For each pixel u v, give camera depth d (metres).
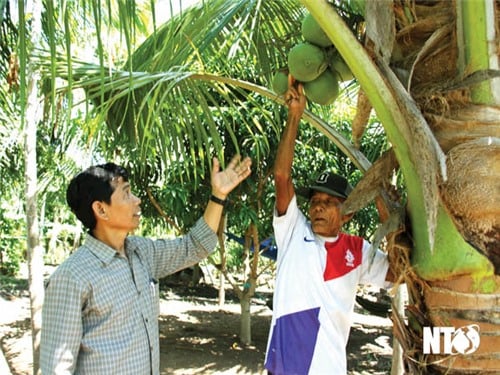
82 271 1.71
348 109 5.75
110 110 2.95
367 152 5.01
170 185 5.95
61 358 1.62
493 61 1.50
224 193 2.23
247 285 7.01
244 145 5.58
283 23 2.91
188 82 2.60
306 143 5.91
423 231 1.60
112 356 1.71
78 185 1.83
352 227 6.82
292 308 2.00
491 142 1.49
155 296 2.00
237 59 3.50
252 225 6.72
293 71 1.91
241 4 2.63
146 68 2.75
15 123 4.66
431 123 1.60
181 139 2.82
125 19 1.39
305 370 1.93
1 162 6.99
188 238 2.18
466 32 1.52
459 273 1.54
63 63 2.73
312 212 2.13
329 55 1.89
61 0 1.36
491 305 1.54
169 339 7.25
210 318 8.74
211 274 13.79
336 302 2.00
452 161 1.51
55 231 15.38
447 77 1.62
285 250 2.11
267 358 2.02
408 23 1.66
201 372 5.91
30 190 4.72
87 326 1.74
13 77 2.81
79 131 3.55
